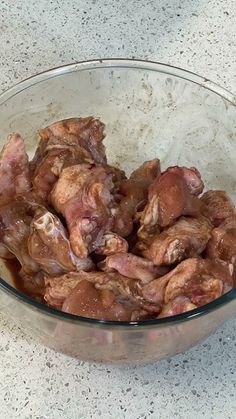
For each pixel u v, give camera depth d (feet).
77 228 1.11
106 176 1.18
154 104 1.42
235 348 1.28
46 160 1.22
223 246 1.16
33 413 1.18
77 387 1.22
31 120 1.35
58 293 1.11
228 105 1.32
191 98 1.37
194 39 1.73
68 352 1.16
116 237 1.14
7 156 1.21
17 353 1.25
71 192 1.15
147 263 1.13
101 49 1.70
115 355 1.13
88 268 1.14
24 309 1.05
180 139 1.44
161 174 1.21
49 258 1.13
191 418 1.19
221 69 1.68
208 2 1.79
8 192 1.21
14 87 1.28
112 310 1.06
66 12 1.77
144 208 1.19
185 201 1.16
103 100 1.40
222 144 1.38
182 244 1.12
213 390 1.23
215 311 1.03
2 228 1.17
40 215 1.14
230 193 1.36
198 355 1.27
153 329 1.00
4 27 1.73
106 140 1.46
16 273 1.21
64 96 1.36
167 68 1.35
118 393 1.21
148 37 1.73
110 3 1.79
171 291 1.09
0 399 1.20
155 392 1.22
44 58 1.68
